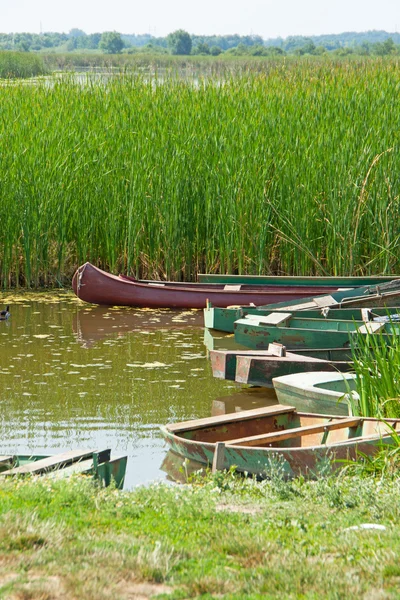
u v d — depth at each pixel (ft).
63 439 51.80
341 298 87.04
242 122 103.71
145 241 103.71
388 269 100.07
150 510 34.24
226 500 36.83
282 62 130.82
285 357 63.10
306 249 100.01
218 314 78.79
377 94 109.70
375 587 25.70
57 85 117.08
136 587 25.71
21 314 90.68
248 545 29.32
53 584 25.21
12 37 606.96
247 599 24.70
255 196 99.76
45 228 103.71
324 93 109.09
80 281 94.94
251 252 101.40
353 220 99.25
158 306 94.58
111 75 120.88
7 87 117.80
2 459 41.47
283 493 37.73
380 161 98.94
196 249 103.60
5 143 103.09
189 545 29.48
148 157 102.01
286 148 101.30
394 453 42.57
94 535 30.01
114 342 78.33
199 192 102.01
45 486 35.76
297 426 49.65
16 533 29.17
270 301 91.20
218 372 63.57
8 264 103.76
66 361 70.95
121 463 41.73
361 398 49.70
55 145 103.60
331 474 41.32
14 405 58.75
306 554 28.86
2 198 101.91
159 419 56.08
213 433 48.21
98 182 102.53
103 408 58.23
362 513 34.91
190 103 109.40
